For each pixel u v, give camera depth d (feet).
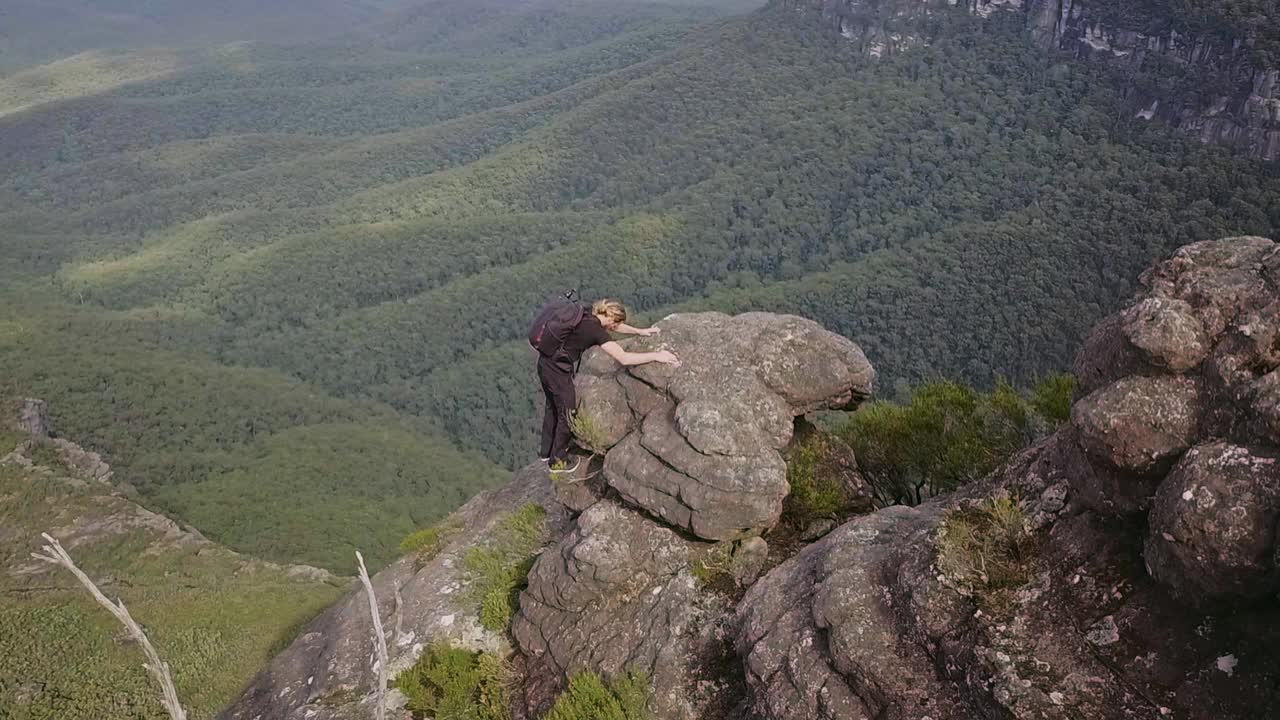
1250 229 400.26
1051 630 14.97
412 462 310.86
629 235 593.01
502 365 450.71
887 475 30.17
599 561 24.26
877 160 652.07
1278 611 12.44
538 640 26.35
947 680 15.92
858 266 448.24
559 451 26.71
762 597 20.83
